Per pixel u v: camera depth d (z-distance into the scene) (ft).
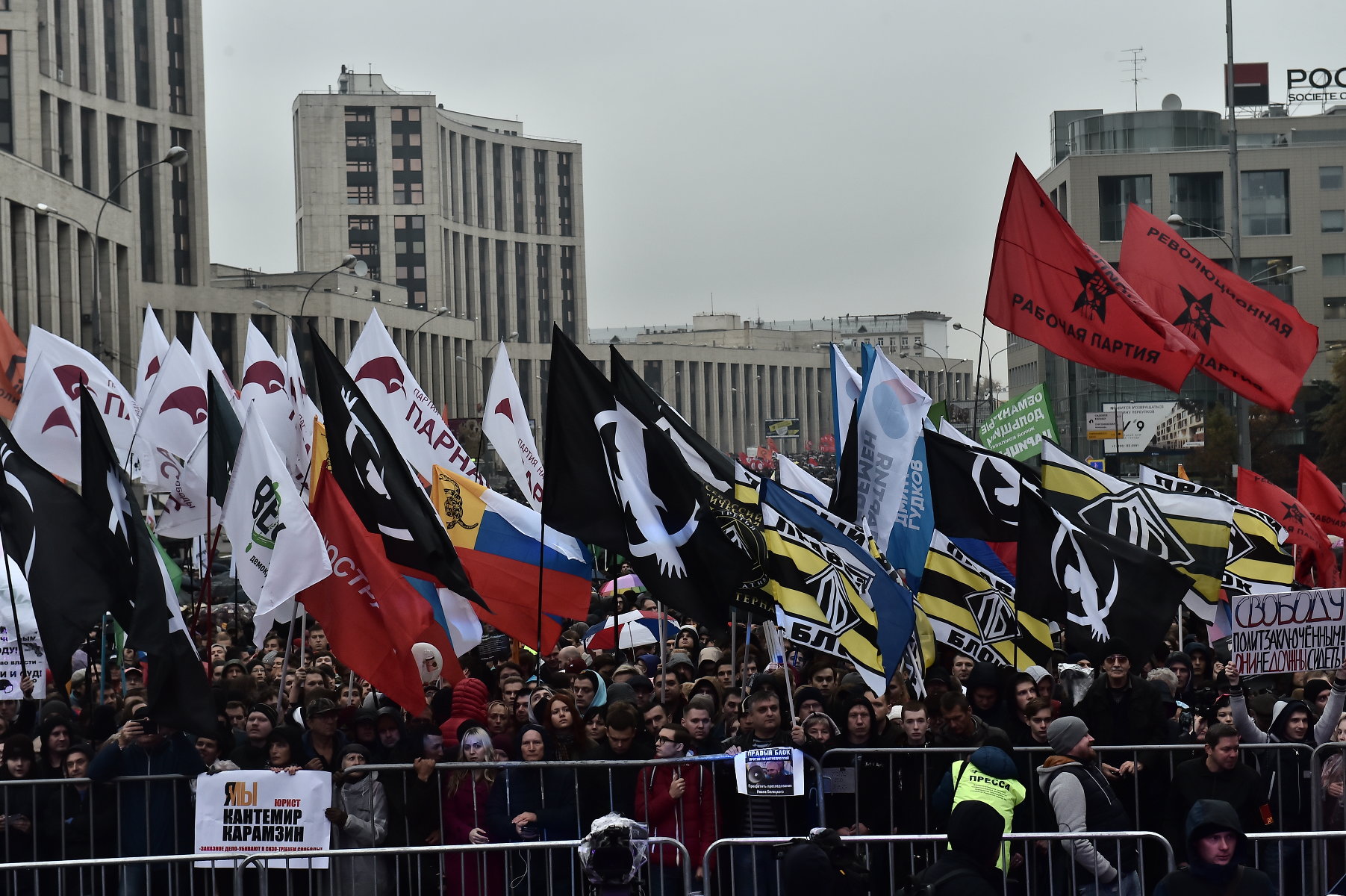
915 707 35.55
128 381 254.88
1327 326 285.02
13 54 241.35
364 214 513.86
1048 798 31.35
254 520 40.50
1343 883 23.43
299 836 32.86
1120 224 280.72
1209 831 23.91
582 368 38.86
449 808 34.22
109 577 35.29
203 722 34.06
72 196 222.89
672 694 42.73
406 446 58.08
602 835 28.84
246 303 361.51
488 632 56.13
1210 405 266.16
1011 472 43.47
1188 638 62.44
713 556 38.99
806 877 24.79
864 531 39.65
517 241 565.94
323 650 59.72
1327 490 59.06
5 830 34.42
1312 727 39.83
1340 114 304.91
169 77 345.10
